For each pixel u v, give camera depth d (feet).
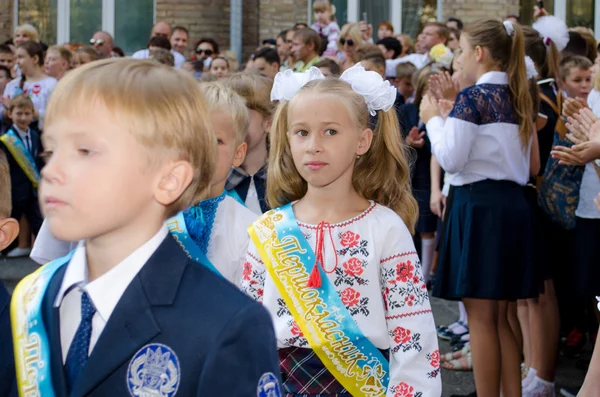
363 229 7.18
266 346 3.94
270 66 22.61
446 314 17.97
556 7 34.14
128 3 37.04
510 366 11.43
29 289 4.43
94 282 4.01
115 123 3.87
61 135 3.92
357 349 7.02
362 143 7.51
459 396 12.97
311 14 34.35
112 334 3.90
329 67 16.49
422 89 18.35
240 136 8.21
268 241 7.27
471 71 11.37
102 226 3.91
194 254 7.07
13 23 37.99
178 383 3.80
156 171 4.00
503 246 10.99
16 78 28.78
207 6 35.45
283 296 7.09
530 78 11.67
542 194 11.69
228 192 8.95
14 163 23.32
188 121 4.08
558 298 12.84
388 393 6.87
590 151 10.43
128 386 3.85
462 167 11.08
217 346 3.79
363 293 7.06
